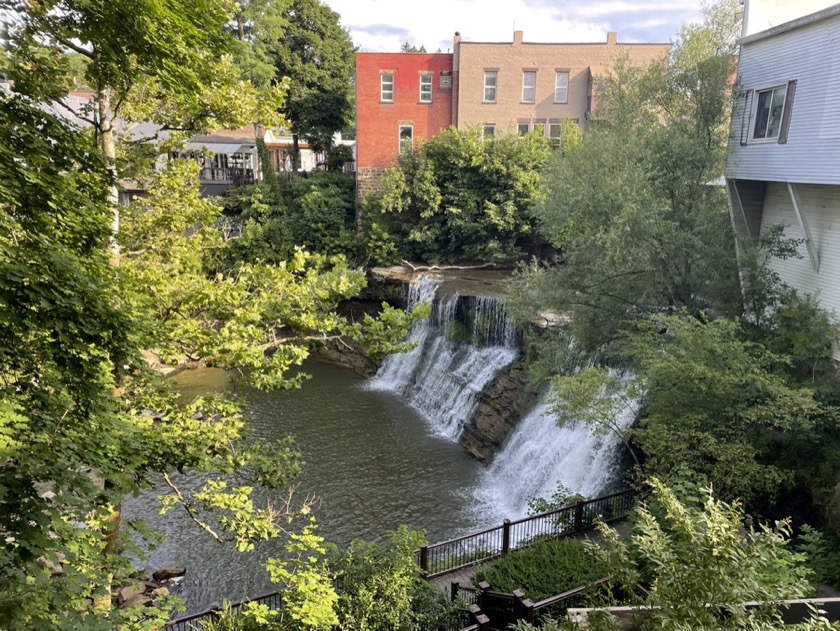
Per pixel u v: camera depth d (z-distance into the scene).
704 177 16.62
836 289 14.52
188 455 8.52
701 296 16.39
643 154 15.98
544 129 34.44
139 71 6.92
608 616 6.03
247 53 33.00
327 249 33.72
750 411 11.26
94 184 6.18
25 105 5.30
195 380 25.78
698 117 16.50
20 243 5.22
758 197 17.44
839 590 9.37
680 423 11.89
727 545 5.20
